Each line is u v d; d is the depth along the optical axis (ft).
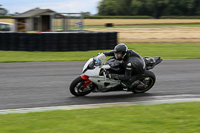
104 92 37.88
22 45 79.30
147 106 30.30
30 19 138.72
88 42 81.41
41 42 78.69
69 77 46.50
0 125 23.29
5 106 31.37
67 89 39.04
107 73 33.65
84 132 21.33
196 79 46.09
